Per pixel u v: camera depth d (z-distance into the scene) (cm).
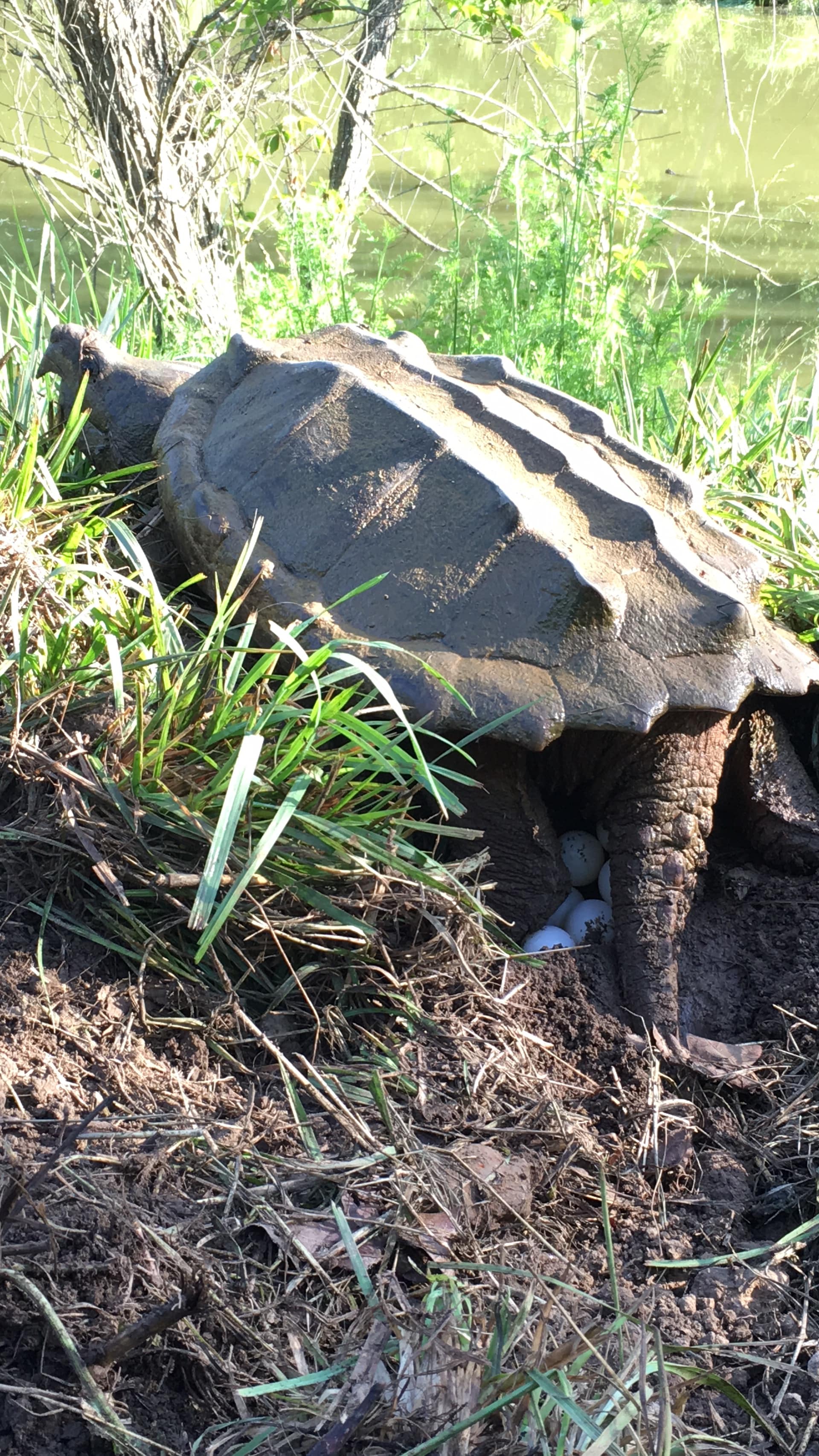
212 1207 91
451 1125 99
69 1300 83
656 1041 104
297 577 118
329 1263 90
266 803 105
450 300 194
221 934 103
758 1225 97
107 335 175
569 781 112
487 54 371
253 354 138
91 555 126
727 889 114
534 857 111
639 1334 85
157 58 220
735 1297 91
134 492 133
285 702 108
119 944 103
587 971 108
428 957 106
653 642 108
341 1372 83
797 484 152
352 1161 94
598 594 107
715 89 396
